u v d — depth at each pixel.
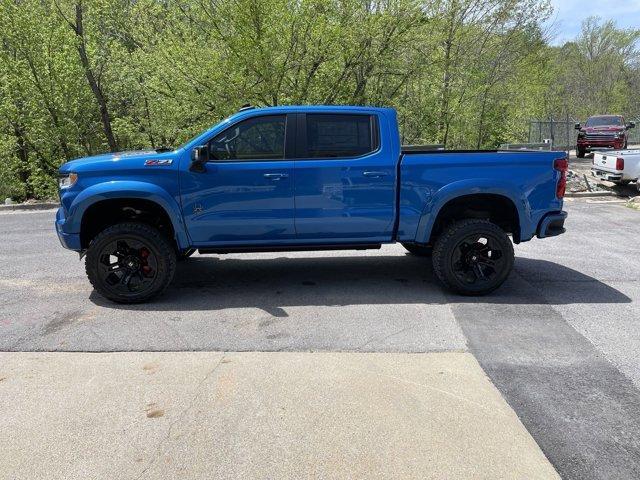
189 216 5.16
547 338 4.25
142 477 2.60
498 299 5.25
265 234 5.30
